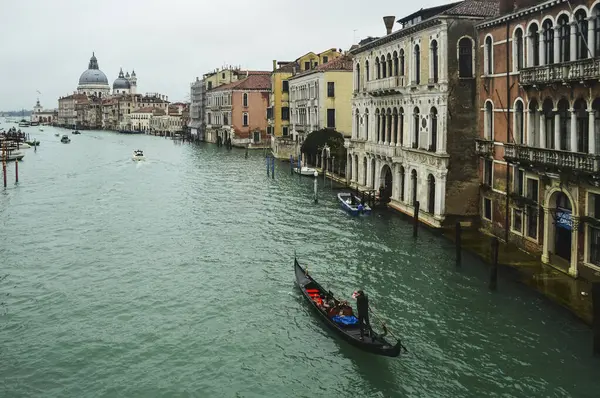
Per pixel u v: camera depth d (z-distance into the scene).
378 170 37.84
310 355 16.81
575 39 20.50
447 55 28.12
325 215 34.91
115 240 29.84
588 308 18.41
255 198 42.28
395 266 23.97
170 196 44.28
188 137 124.06
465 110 28.56
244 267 24.86
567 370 15.38
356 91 42.28
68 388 15.20
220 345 17.52
